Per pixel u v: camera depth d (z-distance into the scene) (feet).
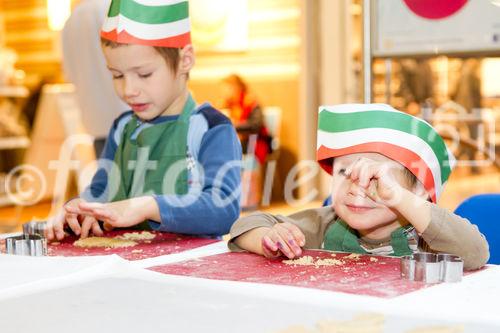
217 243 4.38
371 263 3.58
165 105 5.01
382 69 14.80
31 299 2.83
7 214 15.75
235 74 19.60
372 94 6.38
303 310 2.61
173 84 4.97
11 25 23.20
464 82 20.94
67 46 8.68
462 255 3.47
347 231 4.17
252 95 19.56
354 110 3.89
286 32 19.80
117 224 4.39
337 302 2.70
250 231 3.98
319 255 3.83
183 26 4.91
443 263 3.10
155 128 5.12
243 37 20.33
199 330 2.37
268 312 2.59
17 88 19.39
